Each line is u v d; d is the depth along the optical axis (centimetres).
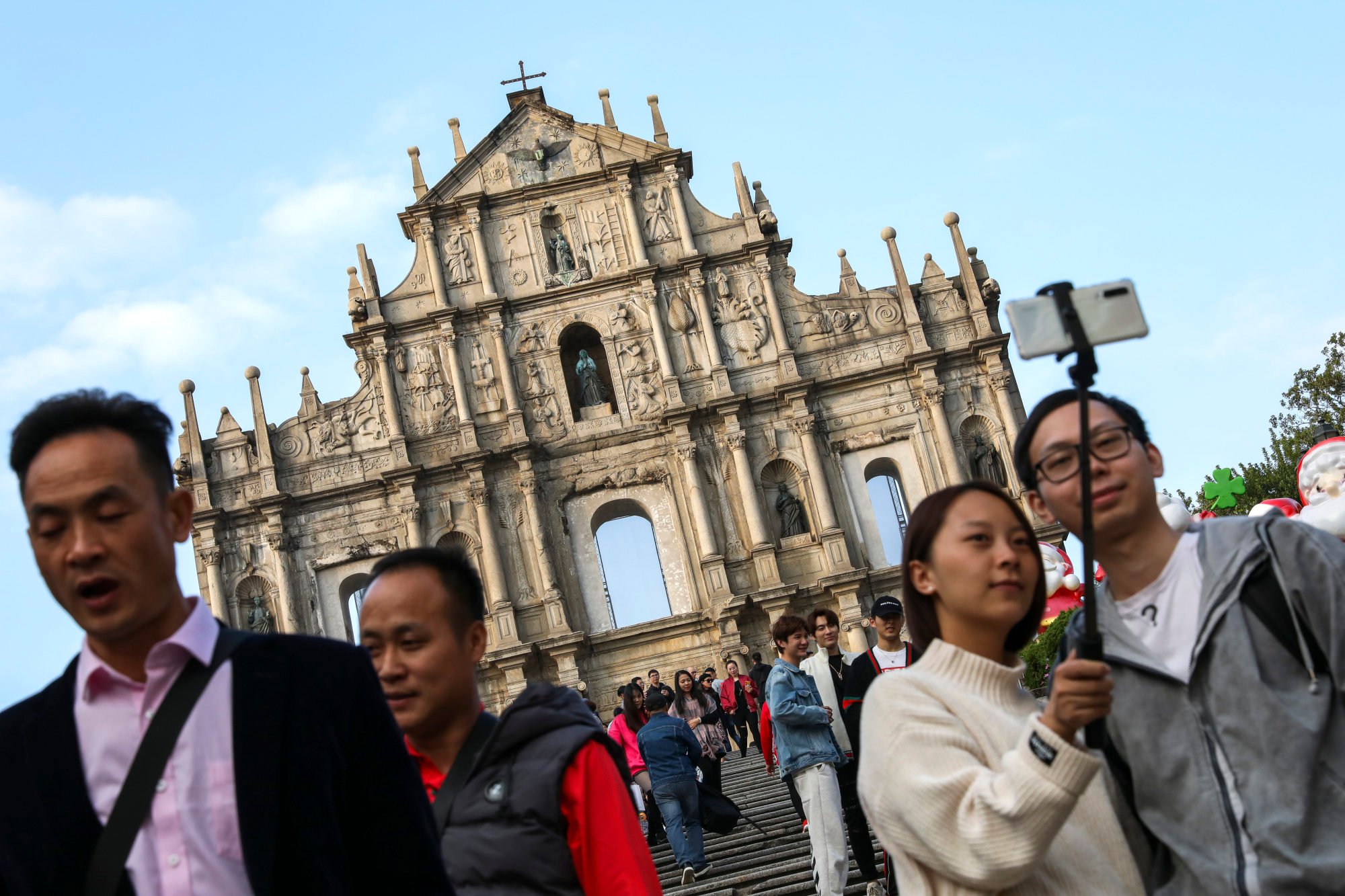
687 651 4812
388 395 5028
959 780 486
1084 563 486
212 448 4994
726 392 4962
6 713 458
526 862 624
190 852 431
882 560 4872
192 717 445
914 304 5038
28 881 430
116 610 445
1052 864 495
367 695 471
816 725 1428
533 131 5297
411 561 675
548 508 4956
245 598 4878
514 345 5088
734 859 2019
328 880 441
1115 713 542
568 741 636
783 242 5134
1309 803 493
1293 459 6719
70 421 456
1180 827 522
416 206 5156
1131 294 489
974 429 4981
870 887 1459
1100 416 563
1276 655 516
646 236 5184
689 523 4919
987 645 544
